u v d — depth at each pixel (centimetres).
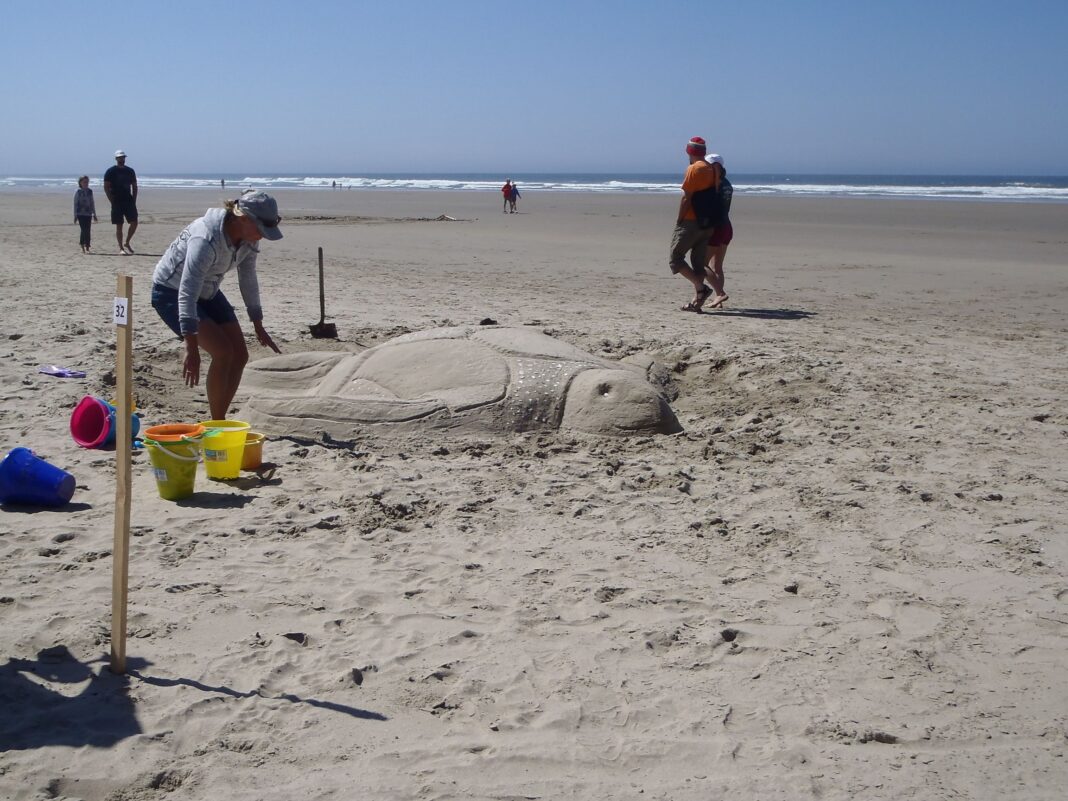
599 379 681
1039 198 5612
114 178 1747
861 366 905
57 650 365
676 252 1220
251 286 650
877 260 1944
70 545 466
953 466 616
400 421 655
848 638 398
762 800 297
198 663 364
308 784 299
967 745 328
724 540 497
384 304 1244
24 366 820
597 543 489
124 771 302
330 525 500
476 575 449
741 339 1029
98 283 1359
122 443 339
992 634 404
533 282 1533
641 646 389
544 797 297
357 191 7700
